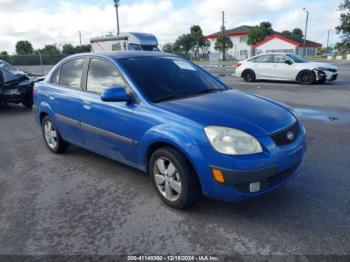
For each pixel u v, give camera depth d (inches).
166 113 127.3
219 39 2187.5
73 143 188.5
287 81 586.2
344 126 253.0
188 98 141.9
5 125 302.7
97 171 177.6
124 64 154.3
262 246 107.5
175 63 170.9
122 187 156.1
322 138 221.9
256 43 2161.7
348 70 821.9
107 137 155.2
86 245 112.0
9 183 166.2
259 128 116.9
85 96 166.4
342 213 124.7
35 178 171.3
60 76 193.9
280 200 136.0
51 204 142.0
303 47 2069.4
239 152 111.5
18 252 109.7
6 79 378.3
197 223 122.3
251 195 114.1
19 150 221.8
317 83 537.0
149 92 141.6
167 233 117.0
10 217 132.3
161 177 134.0
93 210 135.3
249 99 145.9
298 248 105.7
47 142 212.7
